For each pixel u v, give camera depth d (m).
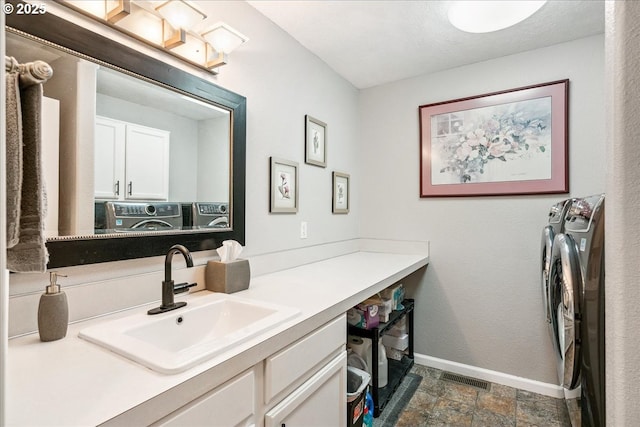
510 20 1.85
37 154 0.63
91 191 1.09
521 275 2.25
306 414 1.12
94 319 1.09
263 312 1.20
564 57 2.10
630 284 0.52
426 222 2.60
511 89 2.26
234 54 1.64
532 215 2.21
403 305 2.44
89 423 0.57
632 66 0.52
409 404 2.06
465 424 1.86
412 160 2.66
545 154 2.15
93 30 1.10
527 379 2.23
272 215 1.91
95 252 1.10
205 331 1.23
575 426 1.10
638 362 0.51
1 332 0.46
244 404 0.88
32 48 0.96
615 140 0.54
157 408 0.66
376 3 1.71
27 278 0.97
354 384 1.66
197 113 1.44
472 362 2.42
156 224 1.28
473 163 2.40
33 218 0.63
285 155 2.00
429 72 2.56
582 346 1.00
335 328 1.30
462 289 2.46
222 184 1.56
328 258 2.44
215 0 1.54
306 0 1.69
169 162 1.33
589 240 1.00
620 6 0.53
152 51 1.27
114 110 1.15
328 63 2.40
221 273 1.43
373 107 2.83
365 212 2.87
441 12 1.79
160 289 1.30
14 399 0.64
